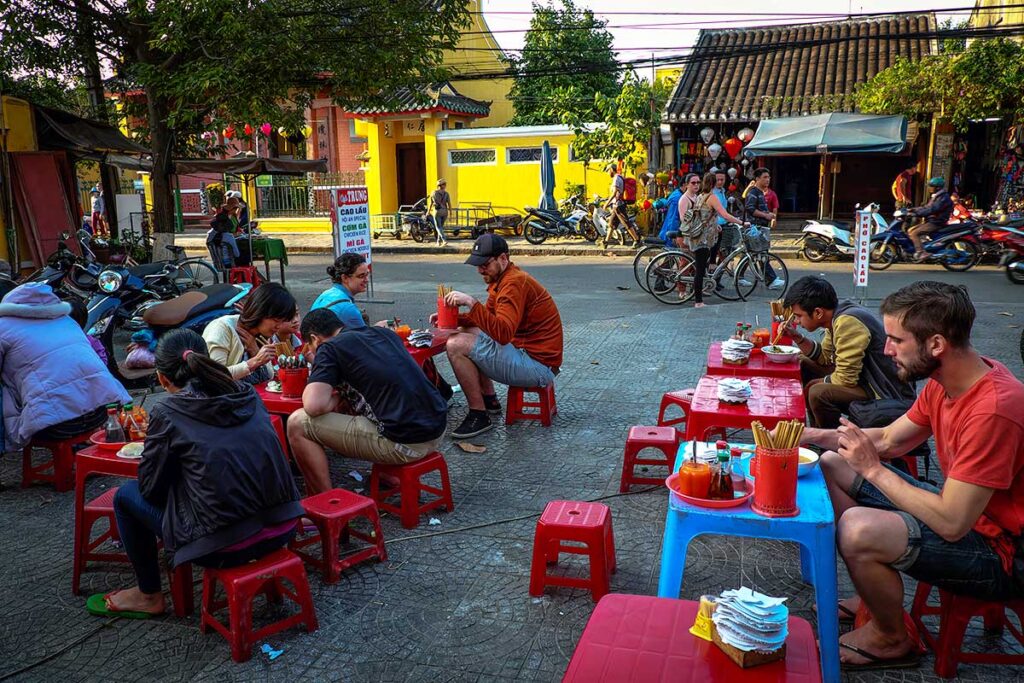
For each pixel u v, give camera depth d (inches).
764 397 162.7
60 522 174.6
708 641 85.8
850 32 794.8
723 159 768.9
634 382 272.5
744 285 463.5
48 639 129.9
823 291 177.0
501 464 200.1
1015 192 638.5
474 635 127.3
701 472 112.1
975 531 104.0
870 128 631.8
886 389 162.9
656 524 164.7
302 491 183.9
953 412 101.3
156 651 125.6
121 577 150.5
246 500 119.7
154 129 495.8
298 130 493.4
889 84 638.5
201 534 118.5
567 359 307.4
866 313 167.9
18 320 186.7
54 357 186.4
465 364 216.7
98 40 488.7
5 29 438.6
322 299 214.1
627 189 736.3
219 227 527.2
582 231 766.5
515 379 218.5
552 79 994.7
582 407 246.1
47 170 478.3
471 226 831.7
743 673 80.4
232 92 442.0
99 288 285.7
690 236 406.0
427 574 146.9
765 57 784.9
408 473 163.8
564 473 193.3
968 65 600.4
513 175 853.2
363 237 461.4
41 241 470.9
